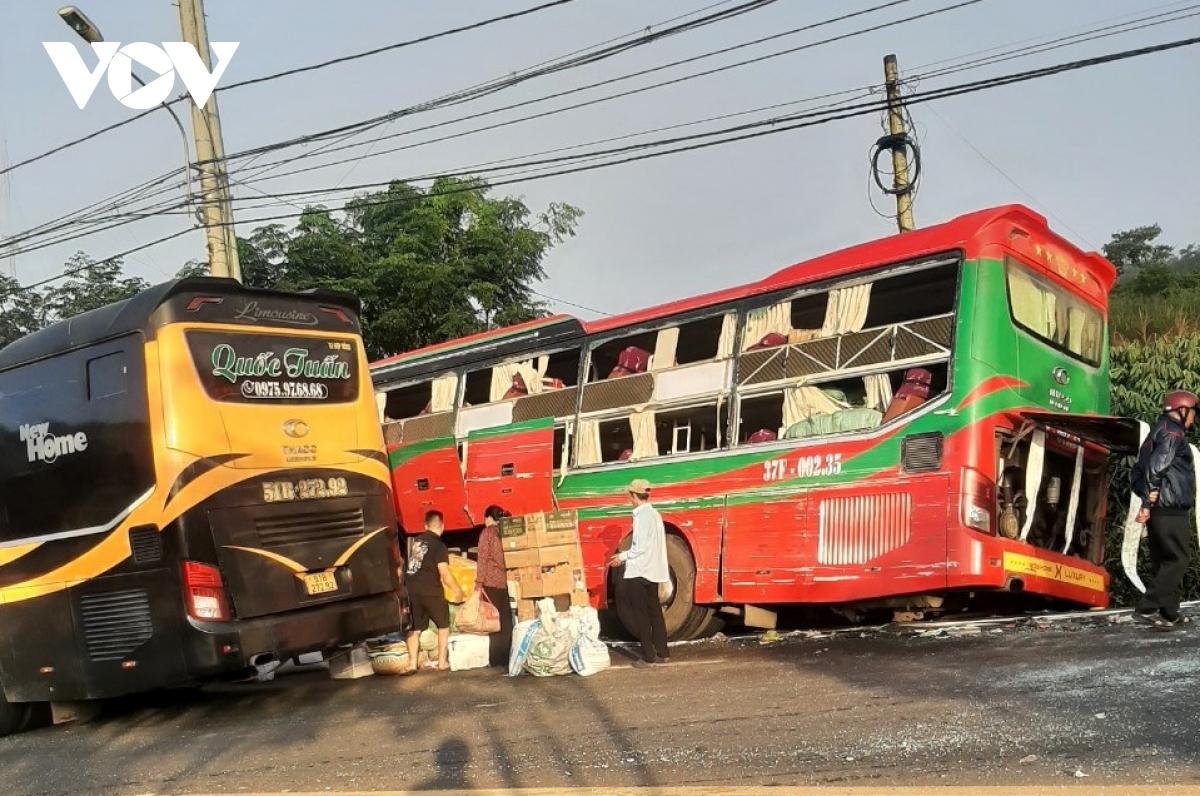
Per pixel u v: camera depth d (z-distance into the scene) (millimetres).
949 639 9750
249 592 9438
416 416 14820
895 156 20906
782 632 11453
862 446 10141
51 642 9906
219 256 16188
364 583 10336
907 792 5055
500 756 7031
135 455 9438
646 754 6602
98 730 10211
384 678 11672
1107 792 4781
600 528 12219
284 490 9859
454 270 24266
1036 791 4883
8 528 10219
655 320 12273
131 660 9414
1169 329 19688
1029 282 10375
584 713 8141
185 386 9438
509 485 13281
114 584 9516
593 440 12539
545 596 11086
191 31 16266
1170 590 9289
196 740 8992
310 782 6973
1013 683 7336
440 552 11898
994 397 9641
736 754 6332
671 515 11492
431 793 6164
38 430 10117
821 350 10672
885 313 11141
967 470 9500
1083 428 10242
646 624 10414
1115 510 12883
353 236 24406
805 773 5754
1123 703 6449
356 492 10461
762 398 11117
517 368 13680
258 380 9945
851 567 10047
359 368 10906
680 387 11758
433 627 12109
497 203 25422
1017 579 9602
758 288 11375
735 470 11055
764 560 10672
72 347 9992
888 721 6641
